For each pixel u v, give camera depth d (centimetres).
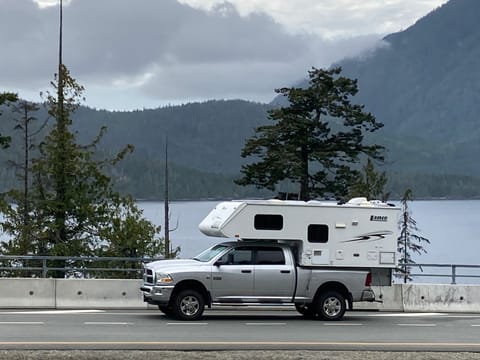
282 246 1980
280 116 4300
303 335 1648
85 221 3550
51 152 3547
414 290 2344
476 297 2350
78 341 1462
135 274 3384
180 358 1244
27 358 1210
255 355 1290
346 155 4419
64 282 2211
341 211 2017
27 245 3412
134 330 1661
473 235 11556
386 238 2047
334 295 1973
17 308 2164
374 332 1739
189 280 1891
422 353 1370
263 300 1931
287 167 4216
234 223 1953
